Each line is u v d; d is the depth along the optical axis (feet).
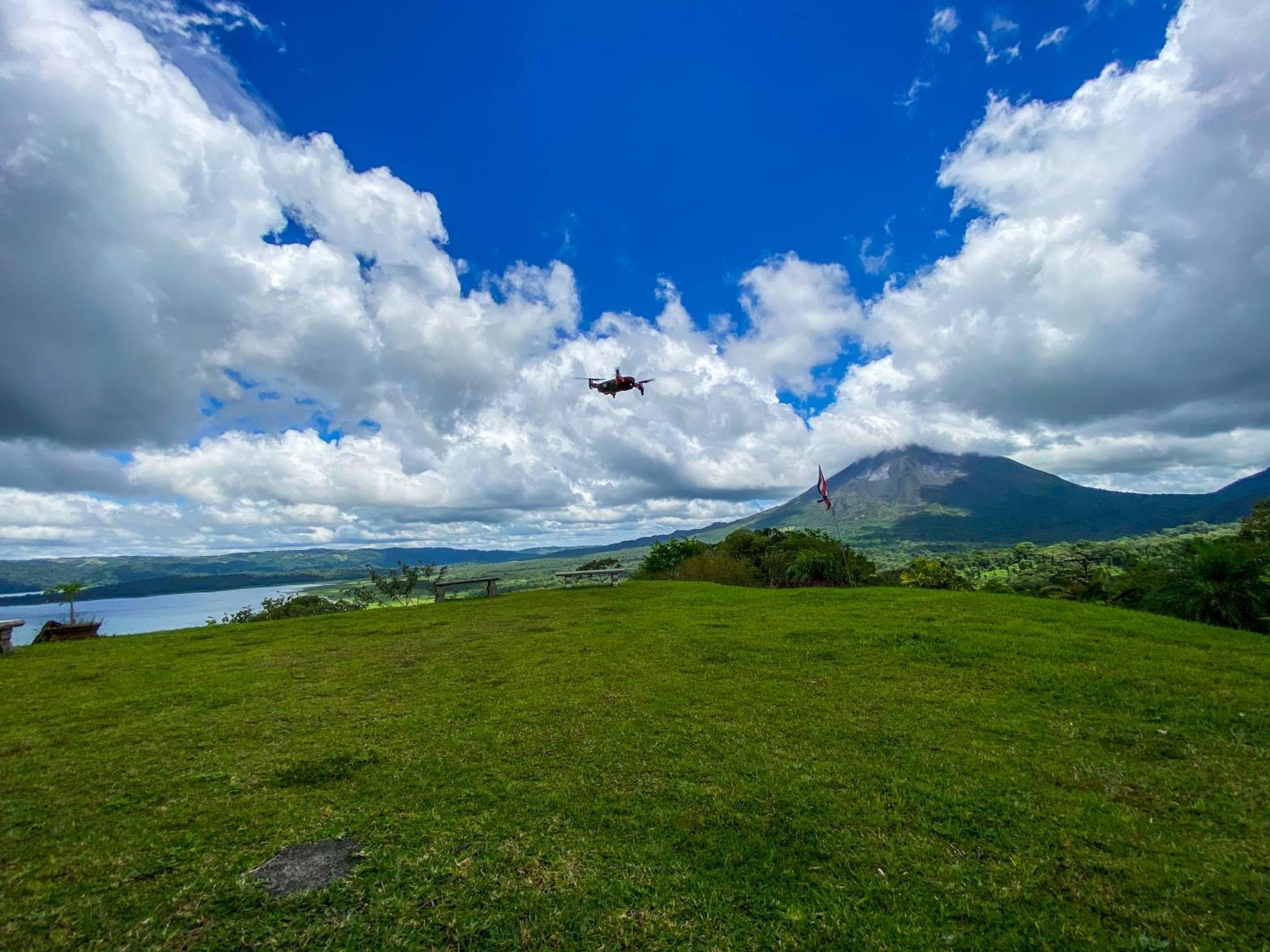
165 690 32.30
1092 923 12.38
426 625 53.52
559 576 79.30
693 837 15.94
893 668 32.37
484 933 12.47
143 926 12.60
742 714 25.57
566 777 19.69
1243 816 16.58
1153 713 24.89
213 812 17.63
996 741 22.31
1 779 20.18
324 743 23.22
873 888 13.71
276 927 12.61
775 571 126.52
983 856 14.96
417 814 17.37
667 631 44.65
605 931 12.51
